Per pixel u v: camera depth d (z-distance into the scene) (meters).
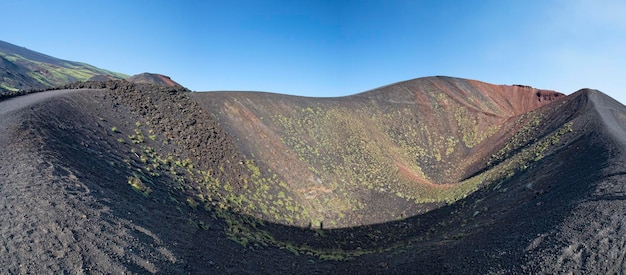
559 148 31.59
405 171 46.09
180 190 24.44
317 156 41.88
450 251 20.91
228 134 37.25
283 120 45.75
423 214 33.78
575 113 42.03
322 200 35.31
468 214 28.61
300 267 21.14
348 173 41.09
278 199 32.50
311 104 53.38
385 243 28.14
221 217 24.45
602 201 16.83
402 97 66.69
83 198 15.02
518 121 56.50
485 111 68.12
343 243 28.22
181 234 18.03
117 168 21.17
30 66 139.25
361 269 21.58
